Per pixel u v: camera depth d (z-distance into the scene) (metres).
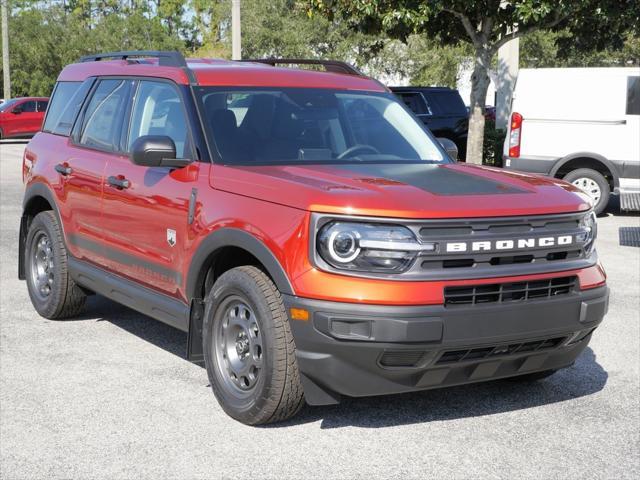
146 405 4.93
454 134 18.39
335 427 4.62
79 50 49.25
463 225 4.23
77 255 6.35
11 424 4.62
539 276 4.38
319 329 4.14
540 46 39.38
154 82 5.74
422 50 38.00
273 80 5.62
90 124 6.37
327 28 36.28
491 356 4.37
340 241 4.13
